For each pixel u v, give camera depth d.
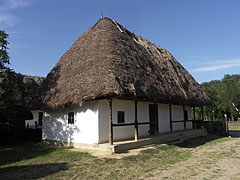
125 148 9.96
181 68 20.66
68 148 11.01
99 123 10.31
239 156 9.31
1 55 11.33
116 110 11.66
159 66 15.55
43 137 13.34
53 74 13.99
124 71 10.46
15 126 16.12
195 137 17.09
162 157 8.95
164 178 6.06
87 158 8.36
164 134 14.48
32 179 5.93
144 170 6.83
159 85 12.65
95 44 12.57
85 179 5.93
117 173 6.48
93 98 9.37
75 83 11.07
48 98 12.16
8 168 7.12
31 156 9.17
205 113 47.62
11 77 11.92
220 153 10.09
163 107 16.42
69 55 14.44
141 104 14.00
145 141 11.48
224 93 48.12
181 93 15.09
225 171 6.82
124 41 13.44
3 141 14.74
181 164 7.79
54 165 7.46
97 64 10.76
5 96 11.80
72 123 11.61
